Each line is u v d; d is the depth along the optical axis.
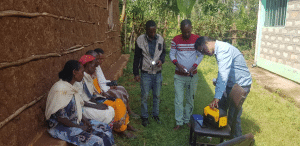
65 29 3.57
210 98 5.43
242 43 13.15
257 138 3.66
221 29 12.39
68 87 2.63
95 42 5.45
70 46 3.80
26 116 2.52
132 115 4.30
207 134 2.85
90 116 3.07
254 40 12.41
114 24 8.23
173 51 3.87
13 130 2.27
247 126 4.05
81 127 2.71
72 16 3.87
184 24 3.48
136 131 3.77
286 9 7.51
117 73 6.41
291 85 6.61
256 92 5.94
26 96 2.51
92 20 5.19
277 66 8.02
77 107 2.76
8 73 2.19
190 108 3.99
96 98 3.59
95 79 3.83
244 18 13.16
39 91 2.81
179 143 3.47
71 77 2.66
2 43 2.09
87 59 3.30
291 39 7.20
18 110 2.33
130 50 11.64
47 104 2.59
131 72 7.57
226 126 2.92
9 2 2.18
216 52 2.88
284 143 3.53
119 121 3.41
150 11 11.80
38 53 2.76
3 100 2.11
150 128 3.91
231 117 3.09
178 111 3.90
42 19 2.83
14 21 2.27
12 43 2.24
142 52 3.77
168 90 5.94
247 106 4.92
